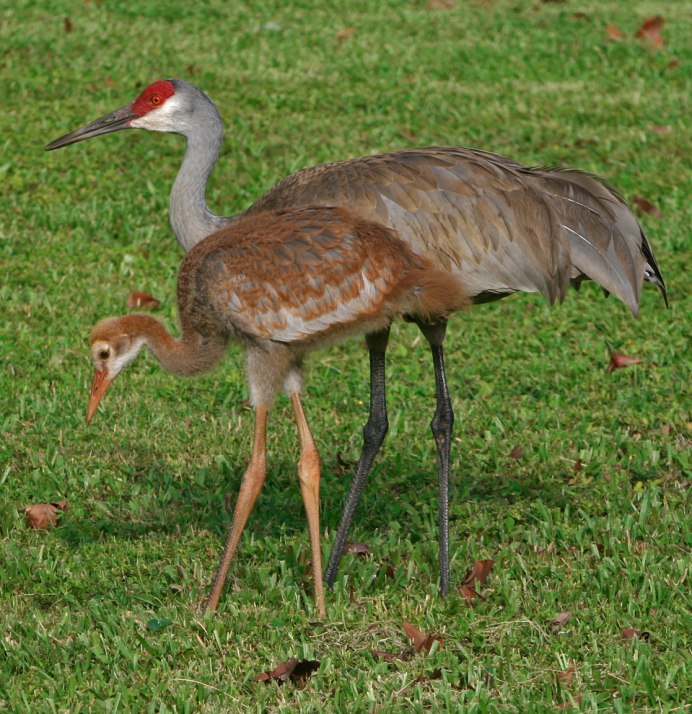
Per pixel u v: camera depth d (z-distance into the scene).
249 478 10.20
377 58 24.84
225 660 9.41
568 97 23.23
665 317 16.20
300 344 10.11
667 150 21.03
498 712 8.66
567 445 13.18
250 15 27.31
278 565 10.91
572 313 16.36
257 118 21.44
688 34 27.09
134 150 20.14
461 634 9.73
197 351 10.71
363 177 10.63
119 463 12.77
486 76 24.14
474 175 10.70
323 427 13.65
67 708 8.85
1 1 27.11
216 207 18.42
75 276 16.78
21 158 19.75
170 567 10.70
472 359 15.22
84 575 10.62
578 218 10.91
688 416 13.69
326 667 9.26
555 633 9.78
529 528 11.55
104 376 10.82
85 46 24.53
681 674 9.10
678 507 11.89
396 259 10.10
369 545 11.27
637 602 10.05
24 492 12.10
